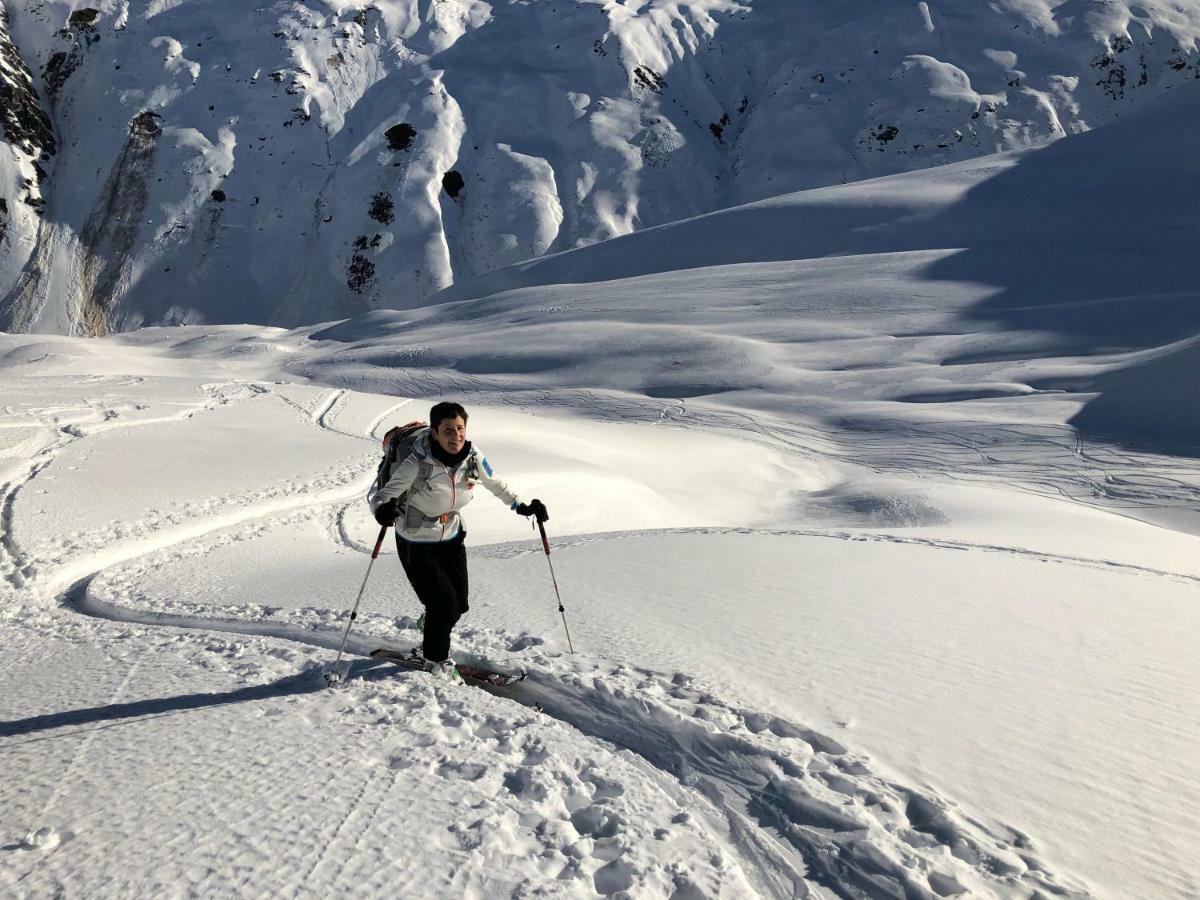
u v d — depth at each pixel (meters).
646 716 4.34
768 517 35.81
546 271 138.38
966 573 8.05
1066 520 27.81
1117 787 3.52
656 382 74.81
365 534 14.57
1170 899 2.76
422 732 4.13
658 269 125.62
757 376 73.06
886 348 76.44
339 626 6.39
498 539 18.42
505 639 5.82
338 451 22.41
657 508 27.30
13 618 7.91
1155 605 6.74
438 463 4.82
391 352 93.56
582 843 3.13
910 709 4.39
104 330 197.38
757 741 3.98
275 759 3.79
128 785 3.53
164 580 9.68
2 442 19.62
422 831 3.13
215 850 3.00
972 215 113.56
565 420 64.50
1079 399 56.22
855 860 3.07
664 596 7.02
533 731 4.15
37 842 3.02
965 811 3.35
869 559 8.95
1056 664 5.12
